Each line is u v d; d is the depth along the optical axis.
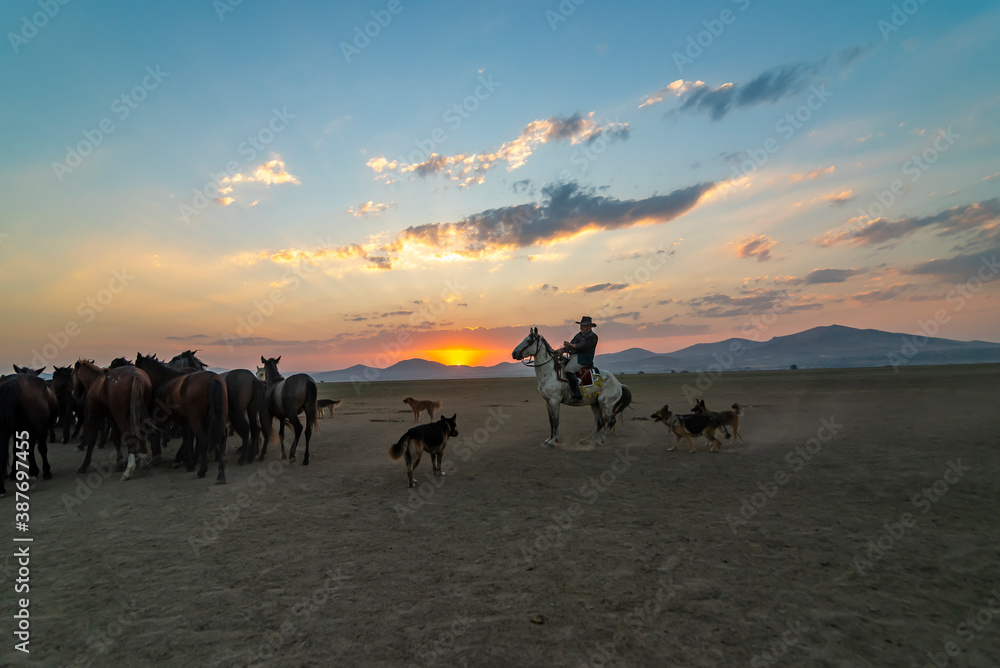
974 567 4.66
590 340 13.01
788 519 6.37
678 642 3.49
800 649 3.35
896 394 26.39
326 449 14.04
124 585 4.76
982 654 3.23
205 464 10.24
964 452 10.20
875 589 4.27
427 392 48.31
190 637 3.74
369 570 5.04
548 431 16.77
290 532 6.38
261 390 11.81
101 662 3.40
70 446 15.47
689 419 11.70
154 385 11.10
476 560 5.26
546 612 4.02
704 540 5.68
